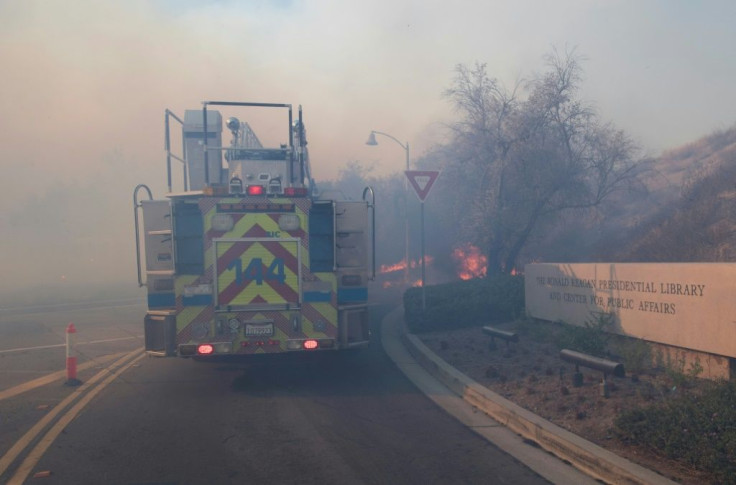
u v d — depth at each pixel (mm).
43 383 10227
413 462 6293
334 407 8555
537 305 13578
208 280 9461
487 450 6652
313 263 10031
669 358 9156
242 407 8578
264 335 9508
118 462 6359
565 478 5820
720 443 5484
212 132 12984
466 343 12758
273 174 12258
